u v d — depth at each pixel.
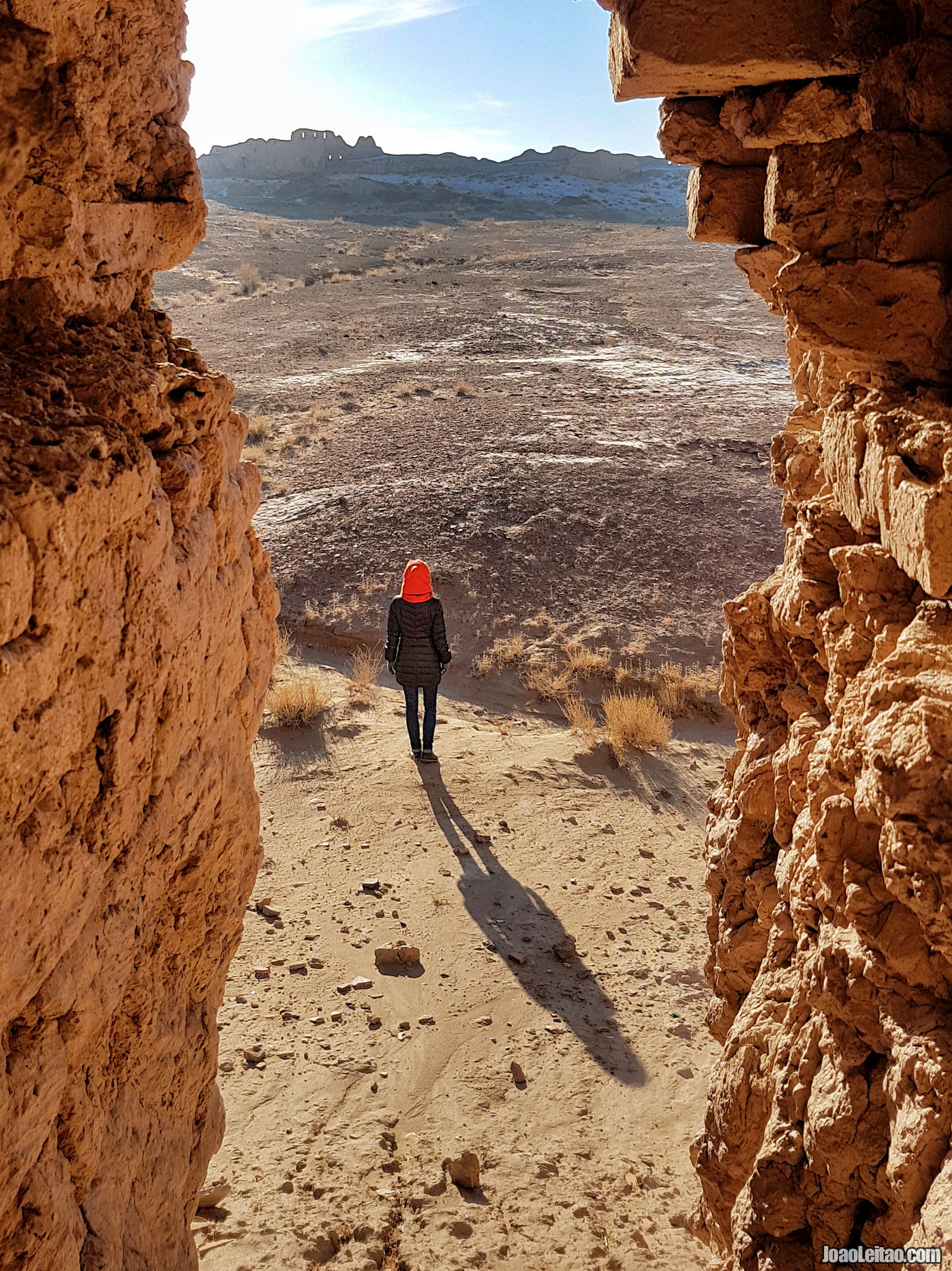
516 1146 4.47
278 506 14.58
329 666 10.66
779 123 3.22
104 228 2.41
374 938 6.03
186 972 2.95
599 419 18.39
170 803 2.48
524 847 7.20
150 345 2.64
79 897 2.04
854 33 3.07
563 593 12.02
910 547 2.55
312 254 46.12
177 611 2.37
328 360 24.12
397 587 12.00
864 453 2.97
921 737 2.17
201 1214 3.96
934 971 2.32
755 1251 2.67
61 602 1.82
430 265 42.00
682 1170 4.38
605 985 5.70
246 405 19.94
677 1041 5.23
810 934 2.98
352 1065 4.94
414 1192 4.16
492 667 10.70
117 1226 2.41
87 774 2.05
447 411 19.02
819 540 3.33
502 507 13.91
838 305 3.04
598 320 28.77
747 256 4.05
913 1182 2.14
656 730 8.91
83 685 1.96
